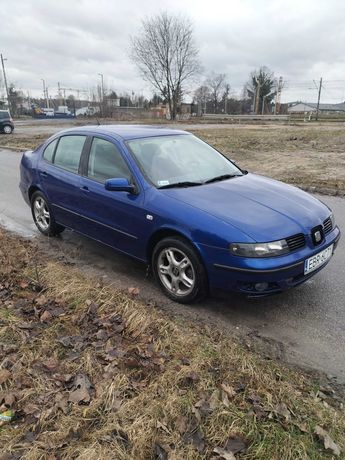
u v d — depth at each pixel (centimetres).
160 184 429
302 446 226
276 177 1066
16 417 248
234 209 383
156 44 6425
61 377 280
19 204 809
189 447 226
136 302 396
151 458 221
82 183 499
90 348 313
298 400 265
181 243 388
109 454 219
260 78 9362
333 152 1598
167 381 274
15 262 480
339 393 287
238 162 1353
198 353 306
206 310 399
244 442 230
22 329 339
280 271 352
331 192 883
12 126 2898
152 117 6694
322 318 384
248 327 370
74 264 511
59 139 572
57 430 236
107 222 470
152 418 243
